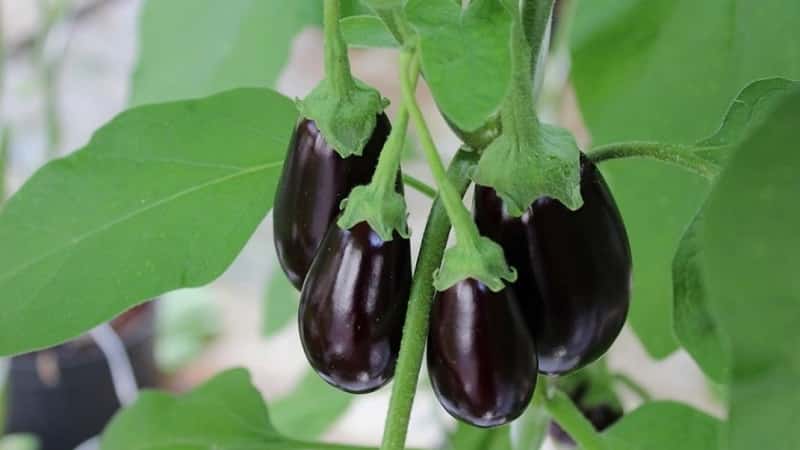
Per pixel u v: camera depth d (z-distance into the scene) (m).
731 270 0.60
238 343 2.67
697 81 0.98
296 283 0.79
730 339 0.59
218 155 0.89
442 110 0.67
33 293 0.89
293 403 1.48
